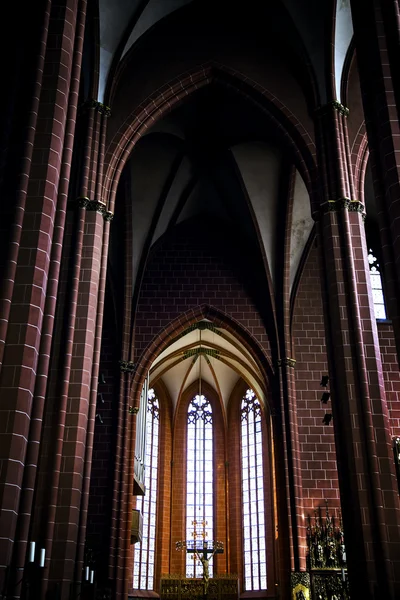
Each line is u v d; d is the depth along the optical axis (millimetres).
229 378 42688
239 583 37812
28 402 10906
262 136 27125
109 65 21234
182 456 41781
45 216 12125
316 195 20812
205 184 30766
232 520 39688
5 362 10984
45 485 15789
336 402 17922
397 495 16516
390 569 15758
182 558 39094
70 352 17359
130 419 28828
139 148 27984
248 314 30766
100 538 26422
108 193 21250
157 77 23234
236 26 24078
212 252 32031
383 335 28609
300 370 29219
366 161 21297
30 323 11281
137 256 30141
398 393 27688
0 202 11984
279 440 28266
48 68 13406
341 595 23938
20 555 10953
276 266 30250
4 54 13609
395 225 12438
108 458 27750
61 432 16391
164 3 22344
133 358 29859
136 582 37125
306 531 26156
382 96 13086
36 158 12539
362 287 18750
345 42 21438
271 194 29422
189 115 27047
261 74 23219
